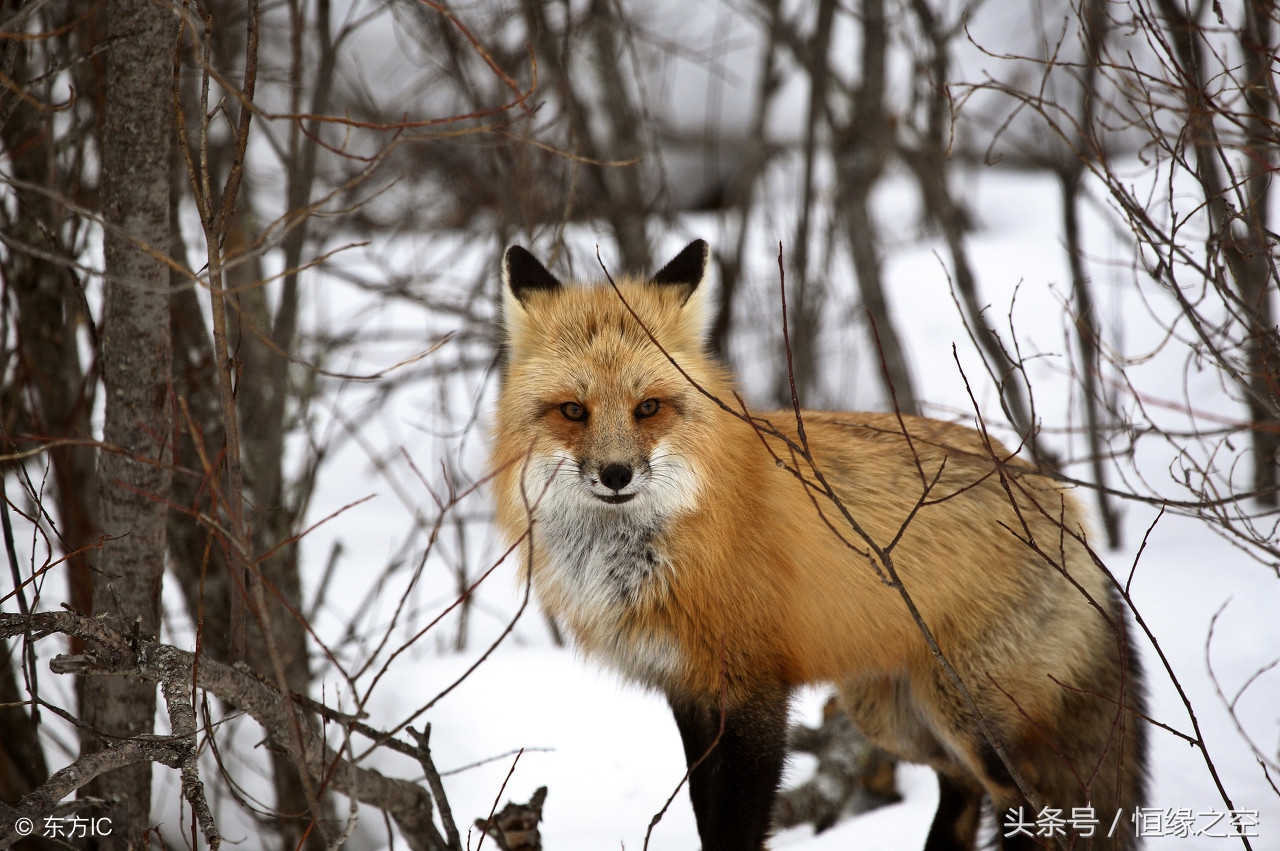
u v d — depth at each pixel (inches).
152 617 286.7
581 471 275.7
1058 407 674.2
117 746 219.9
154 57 259.8
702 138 950.4
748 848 284.7
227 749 401.1
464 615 479.2
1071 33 700.0
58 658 225.6
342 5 868.0
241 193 471.8
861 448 306.7
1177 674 377.7
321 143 239.9
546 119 665.6
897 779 391.2
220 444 388.5
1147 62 591.2
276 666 219.9
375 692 446.0
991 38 917.8
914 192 1045.8
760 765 288.5
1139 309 733.3
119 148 264.2
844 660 301.9
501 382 323.3
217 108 247.4
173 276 343.3
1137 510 555.5
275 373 400.2
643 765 383.6
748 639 287.6
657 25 861.2
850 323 773.3
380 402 637.9
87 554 335.6
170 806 422.9
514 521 300.5
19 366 370.6
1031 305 805.9
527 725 414.3
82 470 412.8
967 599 296.8
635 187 618.2
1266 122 265.9
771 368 725.3
